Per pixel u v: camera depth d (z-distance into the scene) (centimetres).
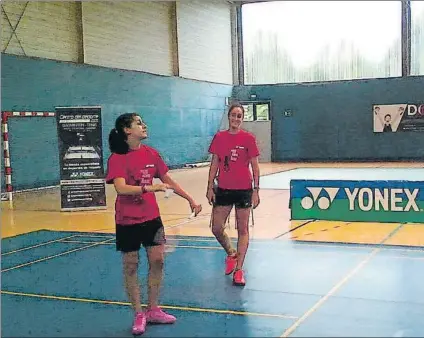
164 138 2100
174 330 415
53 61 1597
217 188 555
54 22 1641
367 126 2392
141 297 507
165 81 2108
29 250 735
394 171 1803
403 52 2333
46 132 1585
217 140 551
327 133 2459
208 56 2427
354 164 2225
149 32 2059
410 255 646
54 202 1273
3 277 592
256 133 2562
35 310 475
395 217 864
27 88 1512
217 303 482
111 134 419
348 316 438
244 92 2581
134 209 415
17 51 1508
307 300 483
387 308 456
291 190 922
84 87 1714
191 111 2277
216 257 664
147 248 426
